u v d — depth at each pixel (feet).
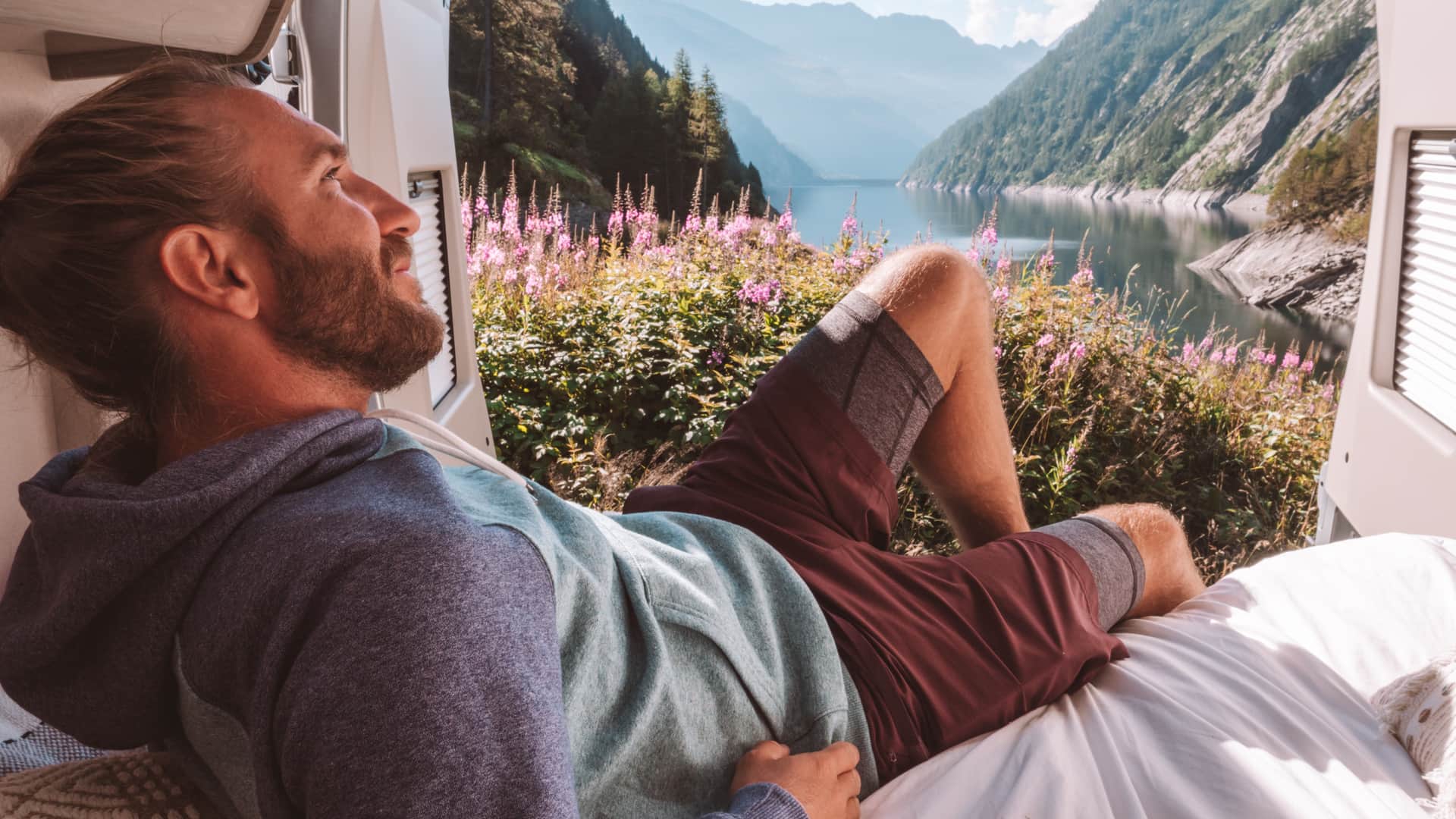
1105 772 4.09
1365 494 10.75
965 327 5.51
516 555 2.80
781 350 15.89
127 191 2.77
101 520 2.56
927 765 4.14
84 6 3.52
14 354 4.56
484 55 171.53
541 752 2.50
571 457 13.38
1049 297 17.24
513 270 18.21
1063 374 15.23
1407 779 4.06
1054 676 4.54
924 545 11.84
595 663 3.30
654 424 14.88
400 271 3.36
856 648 4.20
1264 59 334.65
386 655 2.41
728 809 3.34
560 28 202.28
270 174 2.93
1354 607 5.31
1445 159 9.67
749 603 4.06
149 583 2.65
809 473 5.02
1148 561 5.63
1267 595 5.60
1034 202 432.25
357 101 8.00
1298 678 4.82
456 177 10.93
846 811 3.57
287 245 2.93
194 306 2.88
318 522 2.64
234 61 4.40
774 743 3.77
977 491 5.77
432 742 2.36
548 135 176.14
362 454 2.98
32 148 2.87
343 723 2.35
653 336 15.70
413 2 9.81
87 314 2.84
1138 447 14.94
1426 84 9.70
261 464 2.73
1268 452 15.44
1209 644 5.07
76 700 2.80
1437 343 9.72
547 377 14.83
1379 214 10.78
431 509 2.74
